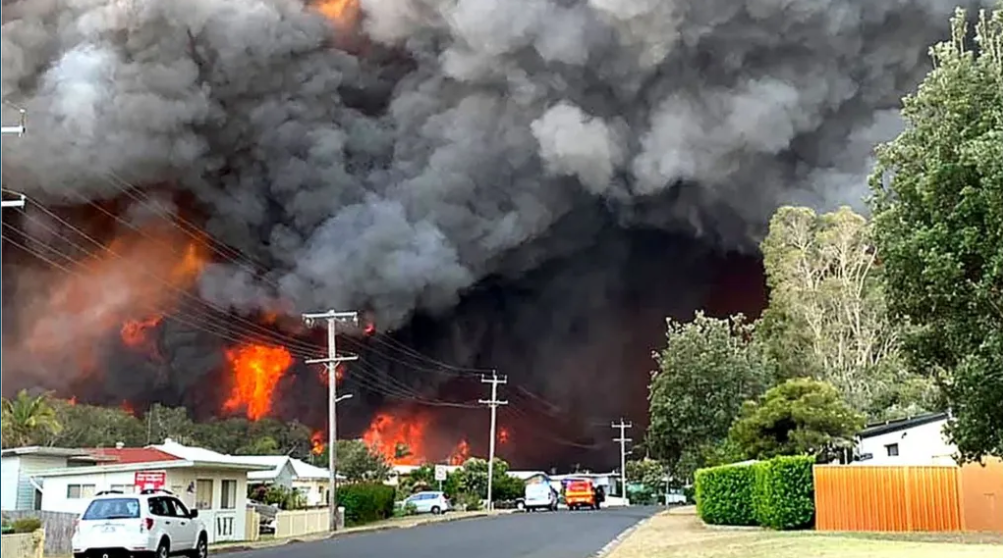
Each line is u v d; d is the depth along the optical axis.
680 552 22.09
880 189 21.92
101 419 69.88
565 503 66.69
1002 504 26.83
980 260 19.42
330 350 43.19
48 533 28.94
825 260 58.31
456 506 66.19
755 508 31.62
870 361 55.16
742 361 51.25
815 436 38.72
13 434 36.62
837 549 19.97
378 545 27.50
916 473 27.47
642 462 99.50
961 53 21.00
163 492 23.31
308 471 57.12
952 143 19.94
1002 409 19.78
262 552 26.66
